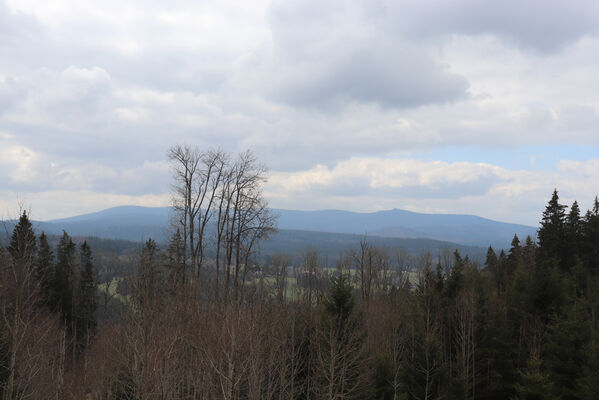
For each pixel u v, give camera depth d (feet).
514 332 132.26
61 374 80.38
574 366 97.96
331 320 73.41
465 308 114.32
